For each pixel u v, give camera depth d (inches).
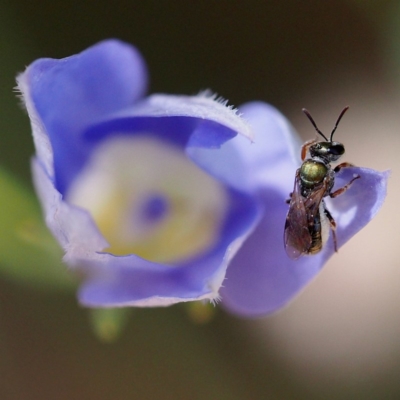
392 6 5.5
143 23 5.5
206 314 5.0
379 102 5.5
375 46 5.6
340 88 5.6
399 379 5.4
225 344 5.4
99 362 5.3
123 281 4.6
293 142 4.7
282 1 5.6
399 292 5.4
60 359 5.3
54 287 4.9
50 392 5.3
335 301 5.4
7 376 5.3
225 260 4.5
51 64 4.5
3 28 5.3
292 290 4.7
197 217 4.8
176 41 5.5
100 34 5.5
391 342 5.4
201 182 4.8
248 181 4.7
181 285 4.6
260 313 4.8
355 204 4.6
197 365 5.3
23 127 5.2
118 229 4.8
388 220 5.4
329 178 4.8
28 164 5.2
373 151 5.5
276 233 4.7
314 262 4.7
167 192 4.8
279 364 5.4
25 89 4.4
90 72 4.6
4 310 5.3
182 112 4.5
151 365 5.3
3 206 4.9
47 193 4.6
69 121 4.7
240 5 5.6
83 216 4.5
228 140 4.6
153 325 5.3
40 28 5.4
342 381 5.4
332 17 5.6
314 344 5.4
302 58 5.6
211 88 5.5
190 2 5.6
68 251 4.6
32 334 5.3
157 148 4.7
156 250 4.8
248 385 5.3
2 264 4.9
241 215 4.8
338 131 5.5
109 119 4.7
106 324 5.0
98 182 4.8
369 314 5.4
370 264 5.4
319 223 4.7
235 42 5.5
